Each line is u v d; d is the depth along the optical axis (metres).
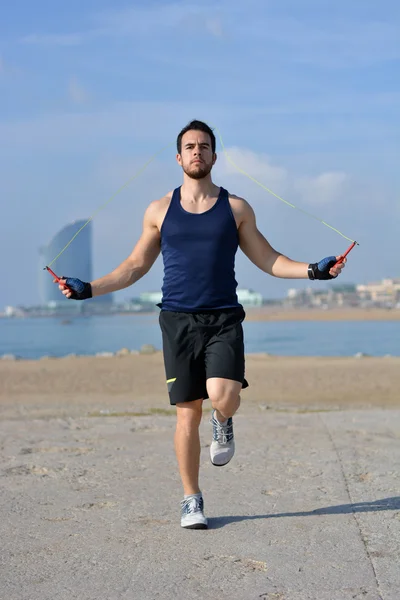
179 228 4.36
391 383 16.08
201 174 4.38
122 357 24.16
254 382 16.52
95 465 6.53
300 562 3.90
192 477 4.59
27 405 13.04
